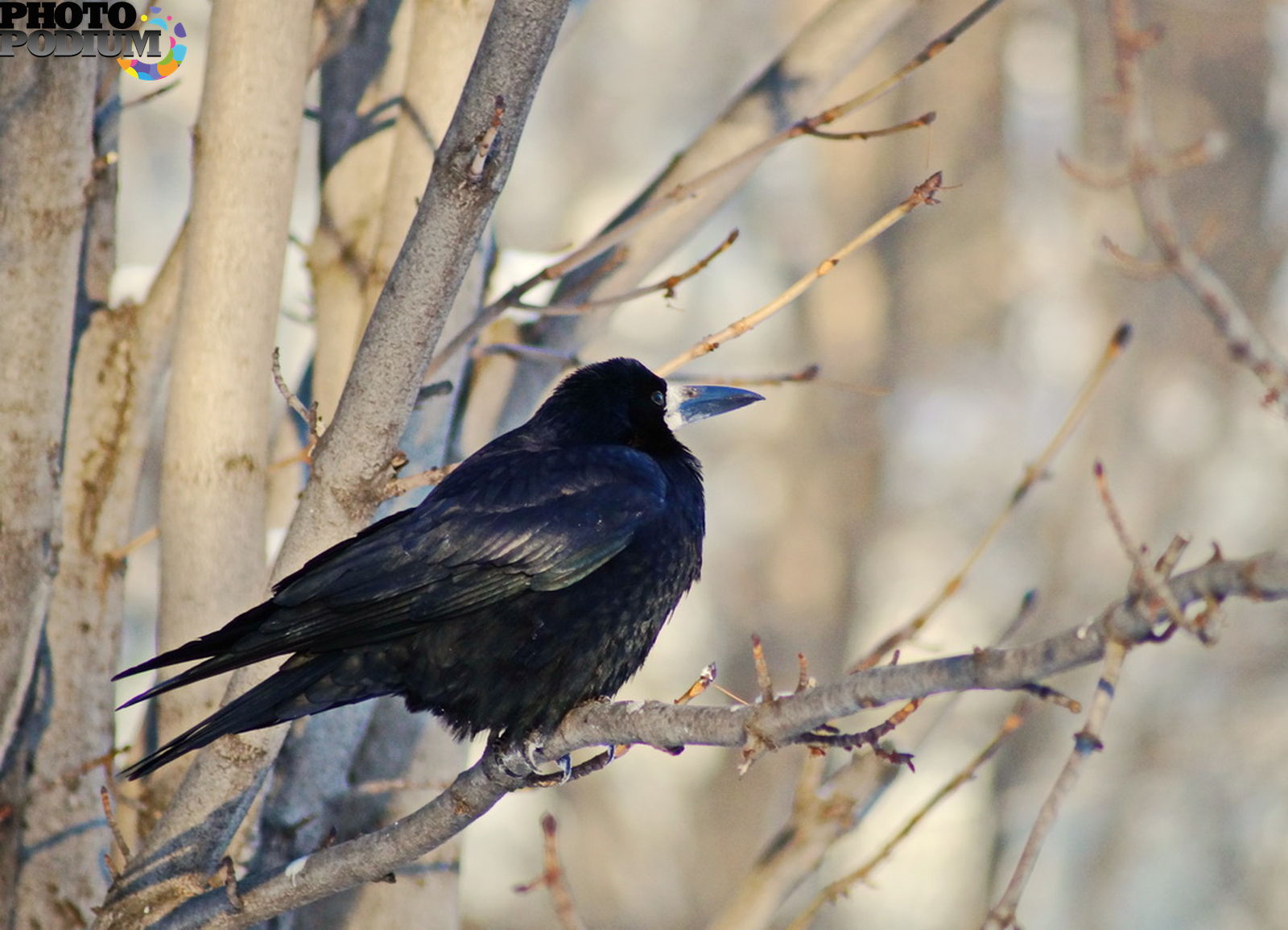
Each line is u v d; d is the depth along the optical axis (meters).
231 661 8.16
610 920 26.89
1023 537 31.12
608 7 40.97
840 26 12.02
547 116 40.75
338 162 11.07
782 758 27.20
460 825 7.71
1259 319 30.97
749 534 30.36
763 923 10.55
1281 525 29.27
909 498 31.47
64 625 10.50
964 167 32.91
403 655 9.02
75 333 10.56
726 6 41.03
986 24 32.91
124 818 10.62
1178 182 31.55
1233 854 27.64
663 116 41.00
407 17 11.25
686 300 34.72
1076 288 33.31
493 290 12.04
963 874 27.11
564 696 9.26
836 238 30.62
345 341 10.62
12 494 9.03
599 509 9.52
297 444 12.19
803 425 30.05
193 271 9.02
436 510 9.36
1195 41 31.84
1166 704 27.61
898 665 5.86
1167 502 29.61
